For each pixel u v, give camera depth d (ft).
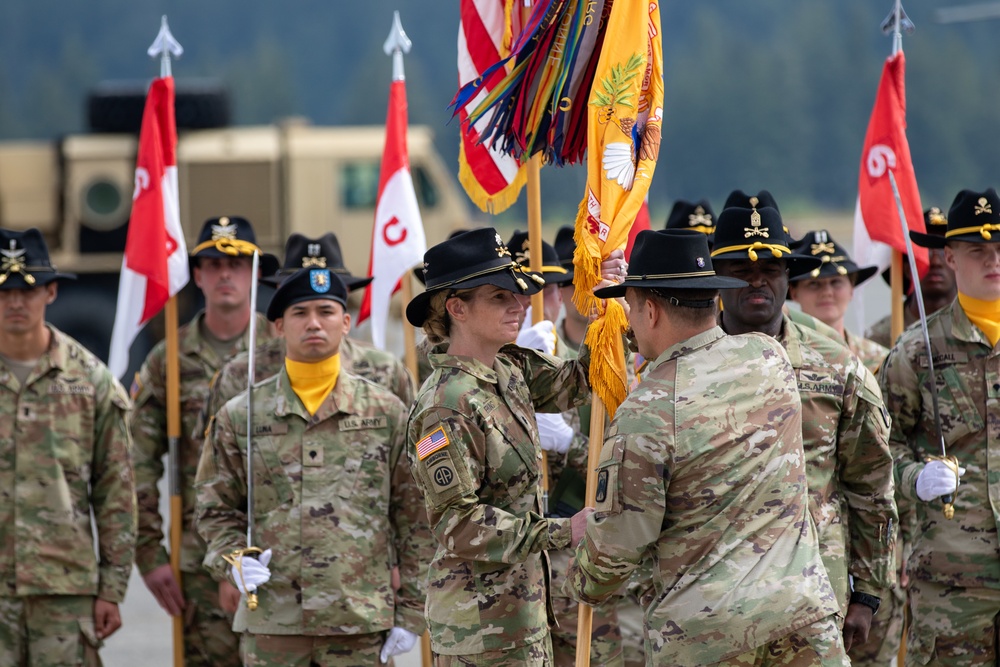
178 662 74.43
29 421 67.46
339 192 195.31
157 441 77.05
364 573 61.62
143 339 190.90
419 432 50.29
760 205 58.23
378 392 63.98
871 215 73.36
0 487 67.00
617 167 50.72
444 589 50.83
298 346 62.49
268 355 73.31
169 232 78.43
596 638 63.77
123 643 94.68
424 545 62.95
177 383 75.92
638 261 46.50
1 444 67.15
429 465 49.21
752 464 44.50
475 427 49.62
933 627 61.00
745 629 43.47
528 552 48.44
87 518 68.54
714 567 44.14
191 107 199.31
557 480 65.31
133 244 77.87
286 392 62.75
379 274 78.13
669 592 44.83
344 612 60.80
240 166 193.67
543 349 58.75
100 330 193.67
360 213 195.52
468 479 49.08
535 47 53.42
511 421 50.65
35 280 66.28
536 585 50.90
